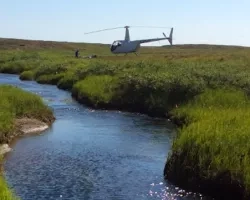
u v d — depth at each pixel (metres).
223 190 13.50
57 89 47.38
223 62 53.28
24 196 13.83
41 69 62.06
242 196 12.98
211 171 13.87
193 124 17.05
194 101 29.41
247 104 26.88
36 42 159.38
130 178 15.84
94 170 16.84
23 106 26.23
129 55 85.31
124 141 22.03
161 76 34.25
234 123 17.22
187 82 31.58
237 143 14.45
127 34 77.12
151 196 13.98
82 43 180.25
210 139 14.78
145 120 28.62
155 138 22.83
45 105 28.59
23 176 15.94
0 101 25.12
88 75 47.28
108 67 48.50
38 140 21.88
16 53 101.69
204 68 40.97
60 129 24.91
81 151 19.83
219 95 28.97
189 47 169.25
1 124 21.27
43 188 14.66
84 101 36.16
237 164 13.50
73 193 14.20
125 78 36.59
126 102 33.44
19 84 52.69
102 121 28.02
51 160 18.23
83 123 27.11
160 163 17.91
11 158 18.41
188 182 14.50
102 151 19.88
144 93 33.03
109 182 15.39
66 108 33.44
